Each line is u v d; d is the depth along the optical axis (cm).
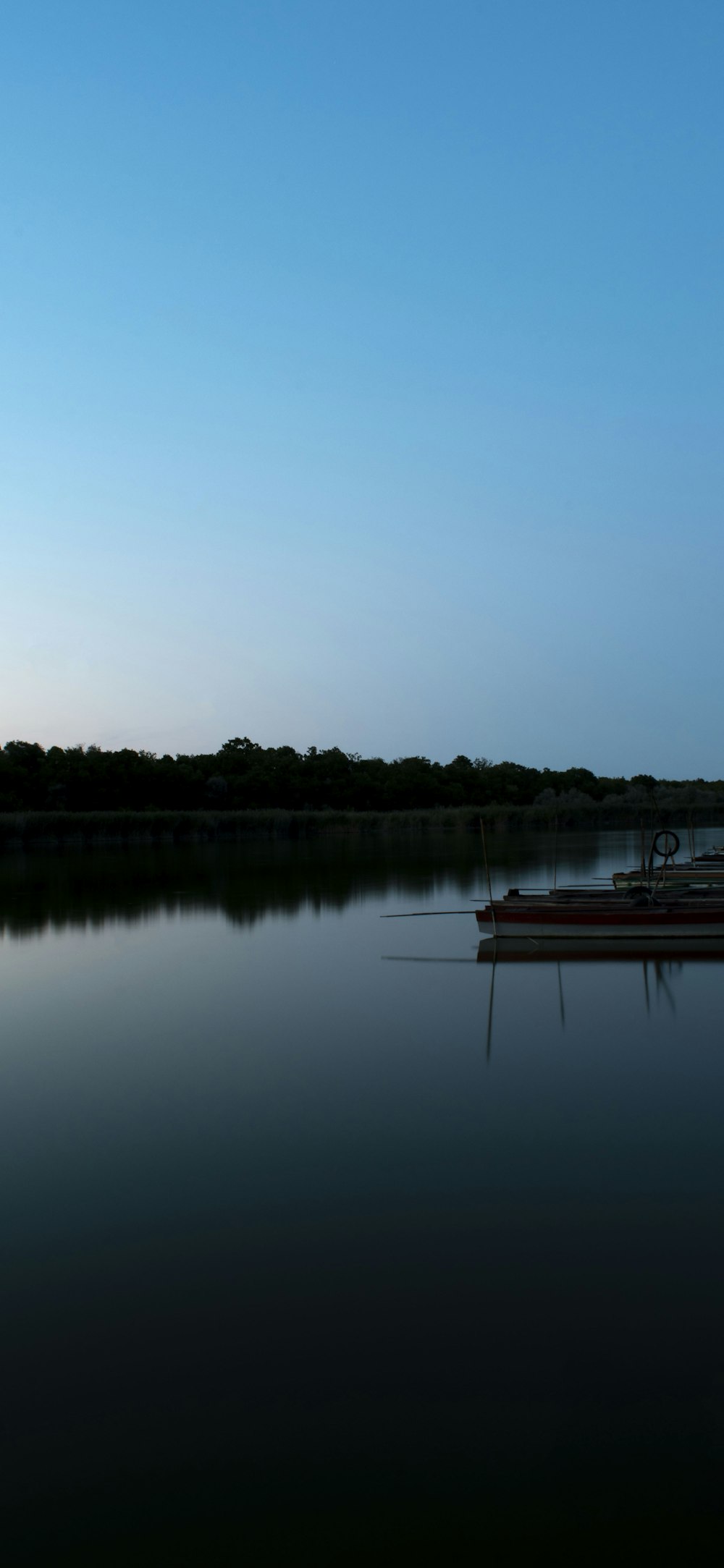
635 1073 967
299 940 1852
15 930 2055
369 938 1864
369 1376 488
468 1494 414
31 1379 491
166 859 4269
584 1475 422
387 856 4253
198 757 9175
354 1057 1050
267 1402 471
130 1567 383
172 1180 732
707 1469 424
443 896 2600
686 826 7206
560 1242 618
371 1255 607
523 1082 949
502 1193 693
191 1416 462
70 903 2539
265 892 2748
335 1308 548
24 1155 790
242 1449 441
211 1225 655
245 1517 405
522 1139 797
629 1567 379
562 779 10144
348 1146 791
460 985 1401
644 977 1413
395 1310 545
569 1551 386
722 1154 755
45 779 7294
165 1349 514
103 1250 624
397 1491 417
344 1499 413
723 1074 959
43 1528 402
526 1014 1212
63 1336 527
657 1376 482
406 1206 675
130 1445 445
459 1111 870
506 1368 491
